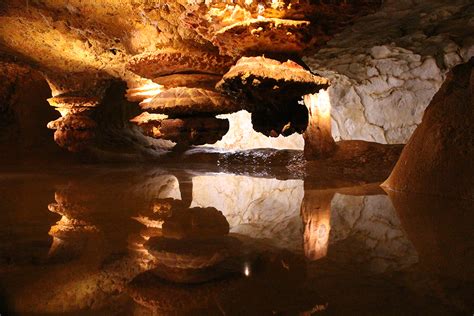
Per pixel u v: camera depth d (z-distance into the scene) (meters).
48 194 4.14
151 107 5.13
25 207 3.37
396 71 10.56
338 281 1.58
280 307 1.37
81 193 4.22
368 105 11.48
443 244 2.04
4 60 8.01
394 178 4.17
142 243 2.22
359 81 11.13
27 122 9.80
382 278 1.59
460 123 3.50
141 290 1.55
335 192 4.10
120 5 4.61
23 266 1.86
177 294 1.50
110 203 3.58
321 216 2.91
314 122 6.93
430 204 3.15
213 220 2.85
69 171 6.83
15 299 1.51
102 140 9.49
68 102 7.84
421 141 3.87
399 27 8.12
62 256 1.99
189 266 1.81
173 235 2.39
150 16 4.65
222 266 1.81
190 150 9.05
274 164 7.28
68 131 7.87
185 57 5.00
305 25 3.25
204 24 3.74
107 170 7.00
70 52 6.51
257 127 3.79
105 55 6.48
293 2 3.13
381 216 2.81
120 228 2.59
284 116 3.70
